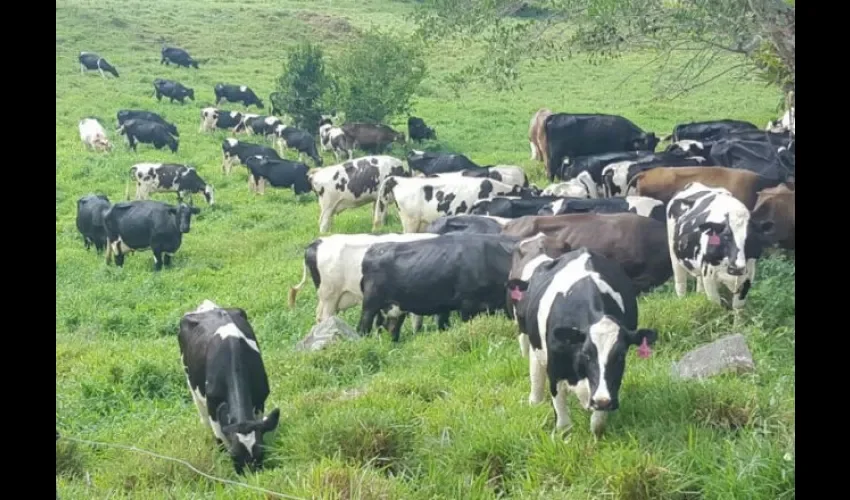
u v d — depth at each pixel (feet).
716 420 27.94
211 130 120.98
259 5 193.67
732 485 23.88
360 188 79.56
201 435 33.68
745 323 36.73
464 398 32.71
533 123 96.58
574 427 28.66
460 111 130.00
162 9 185.16
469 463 27.55
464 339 40.75
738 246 37.70
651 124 115.03
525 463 27.22
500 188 67.82
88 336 55.83
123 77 142.82
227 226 83.76
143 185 89.86
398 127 122.21
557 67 155.33
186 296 64.18
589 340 26.45
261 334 51.39
